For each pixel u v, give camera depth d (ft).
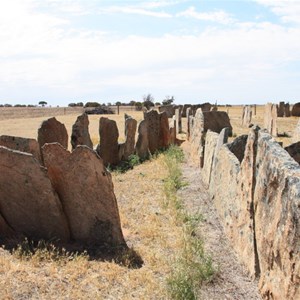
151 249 24.97
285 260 16.21
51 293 19.35
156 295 19.47
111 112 165.89
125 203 34.35
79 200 25.64
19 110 202.49
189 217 29.96
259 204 20.35
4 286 19.47
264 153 20.21
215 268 22.20
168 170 45.60
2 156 25.43
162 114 63.62
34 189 25.52
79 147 24.97
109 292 19.79
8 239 25.79
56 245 25.35
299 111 123.34
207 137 41.70
